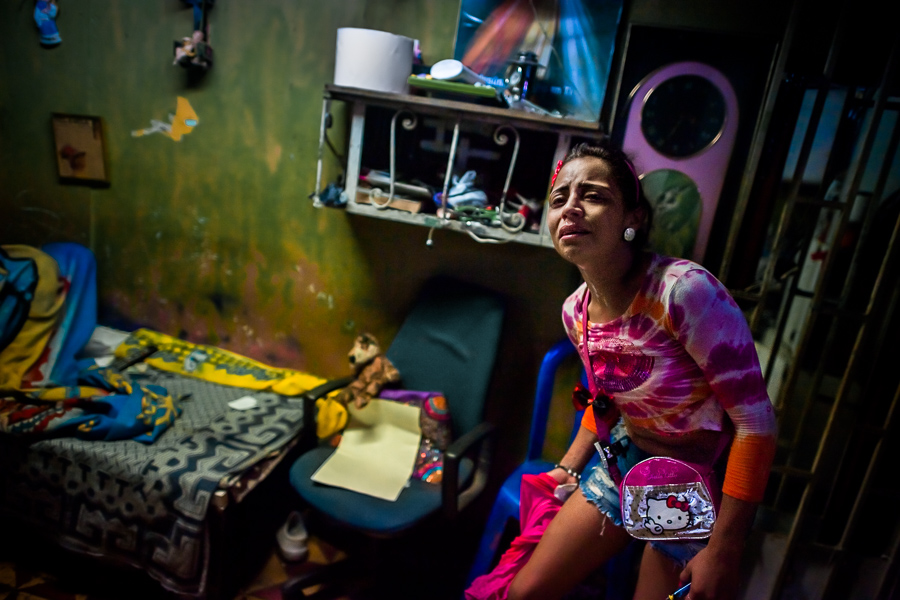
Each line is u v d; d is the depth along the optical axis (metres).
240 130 2.15
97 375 2.04
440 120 1.86
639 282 1.01
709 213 1.66
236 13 2.04
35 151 2.41
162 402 1.89
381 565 2.00
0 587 1.73
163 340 2.40
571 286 1.95
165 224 2.35
